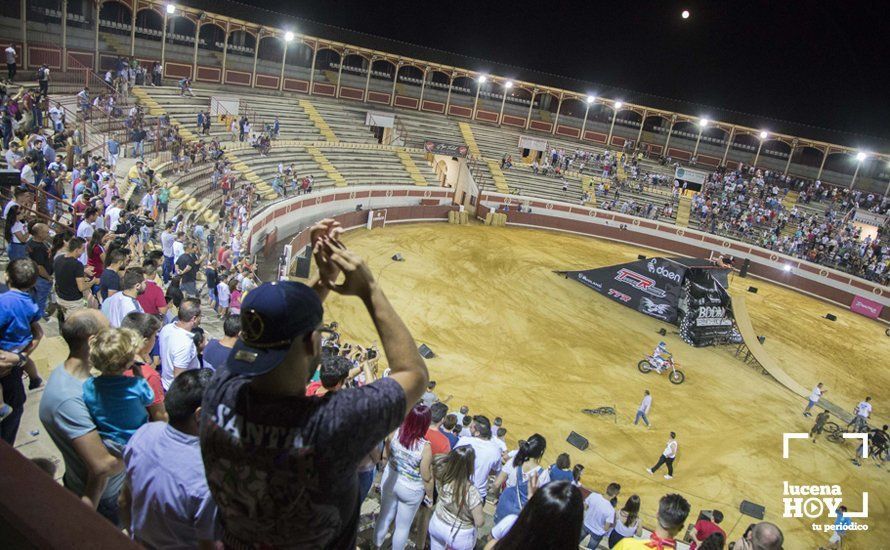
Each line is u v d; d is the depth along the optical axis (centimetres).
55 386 466
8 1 3161
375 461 670
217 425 217
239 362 211
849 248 4978
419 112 6056
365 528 834
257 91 4988
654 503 1900
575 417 2333
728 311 3409
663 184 5906
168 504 362
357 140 5269
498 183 5525
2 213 1617
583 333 3209
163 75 4353
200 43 4909
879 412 2889
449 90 6069
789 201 5769
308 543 218
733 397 2755
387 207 4719
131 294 876
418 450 682
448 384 2412
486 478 859
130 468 378
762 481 2133
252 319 212
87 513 141
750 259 5234
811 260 5019
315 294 228
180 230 2198
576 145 6259
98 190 2073
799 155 6488
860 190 6050
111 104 3100
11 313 608
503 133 6153
